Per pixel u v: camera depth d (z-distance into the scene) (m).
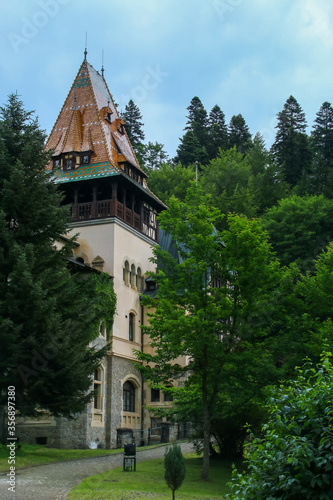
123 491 14.32
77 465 19.08
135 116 66.94
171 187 56.34
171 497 14.29
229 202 49.59
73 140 34.62
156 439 31.59
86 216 32.97
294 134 63.59
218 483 18.05
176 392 22.81
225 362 19.47
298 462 6.55
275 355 20.47
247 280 19.62
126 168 35.47
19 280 19.02
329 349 18.84
